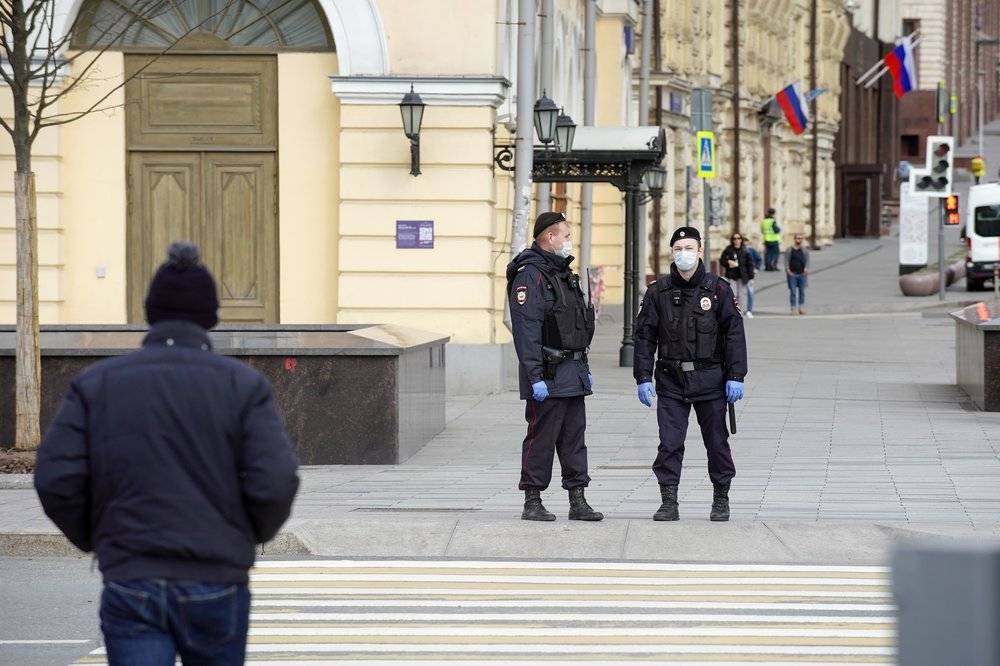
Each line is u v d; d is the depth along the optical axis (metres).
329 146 58.72
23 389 39.53
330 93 58.50
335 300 58.94
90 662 21.47
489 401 56.34
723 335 30.22
